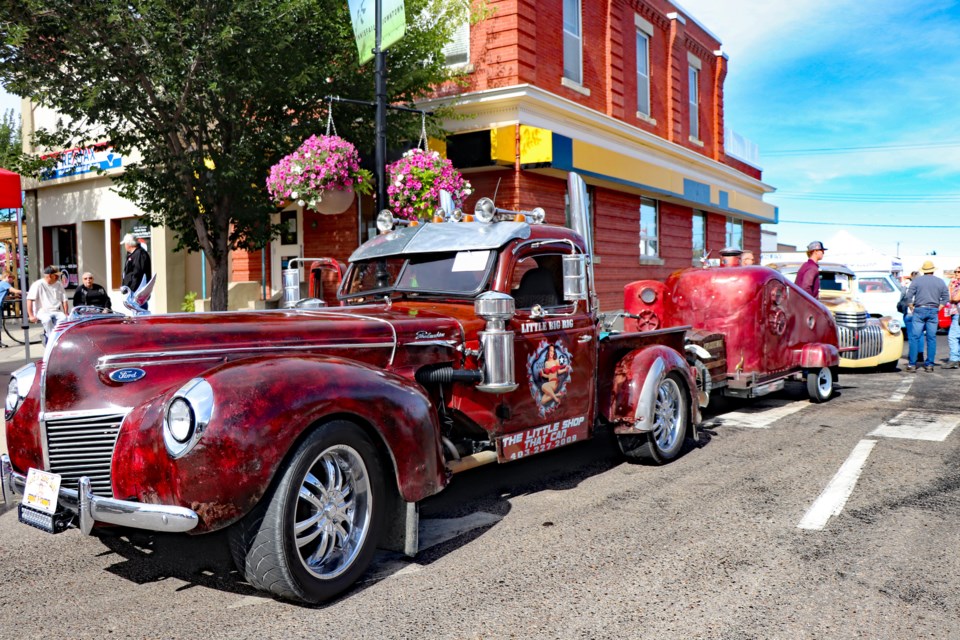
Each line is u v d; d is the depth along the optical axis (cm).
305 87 976
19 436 365
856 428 725
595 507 483
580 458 628
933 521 444
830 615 319
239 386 313
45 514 336
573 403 520
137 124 976
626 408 559
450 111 1213
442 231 515
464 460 436
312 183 796
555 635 303
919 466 574
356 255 544
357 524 354
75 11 837
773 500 491
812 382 870
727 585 353
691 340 716
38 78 916
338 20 988
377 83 823
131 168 1044
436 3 1083
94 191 1738
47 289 1200
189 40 862
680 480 548
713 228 2133
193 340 359
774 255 4356
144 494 313
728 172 2105
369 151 1085
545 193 1319
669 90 1817
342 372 347
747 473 563
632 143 1594
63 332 352
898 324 1188
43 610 337
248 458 304
